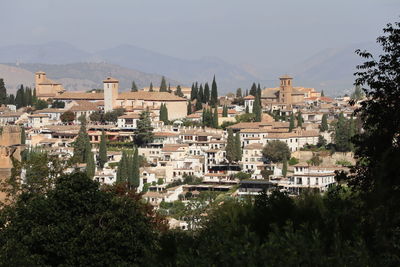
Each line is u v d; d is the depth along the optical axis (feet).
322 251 192.13
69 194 347.77
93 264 326.03
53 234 330.95
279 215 233.55
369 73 266.16
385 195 204.13
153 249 236.84
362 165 255.70
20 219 354.95
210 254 200.95
